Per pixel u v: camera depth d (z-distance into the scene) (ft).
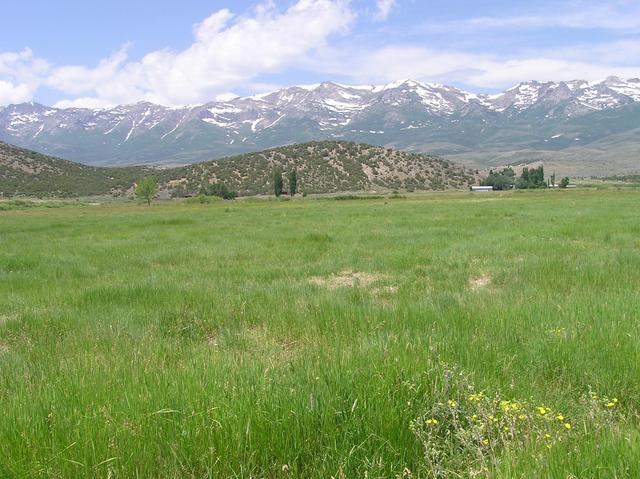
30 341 24.32
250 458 11.07
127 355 20.58
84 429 11.85
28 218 187.93
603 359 17.19
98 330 25.71
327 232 82.89
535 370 17.08
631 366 16.24
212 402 12.82
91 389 14.66
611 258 42.78
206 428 11.69
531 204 175.73
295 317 26.84
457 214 125.08
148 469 10.94
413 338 19.54
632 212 109.19
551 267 39.22
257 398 12.85
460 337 20.11
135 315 28.96
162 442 11.58
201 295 33.65
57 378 16.38
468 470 10.61
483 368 16.48
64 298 34.22
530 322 22.70
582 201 190.60
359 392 13.23
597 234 64.64
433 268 43.34
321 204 260.62
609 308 23.81
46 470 10.64
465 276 39.17
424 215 125.59
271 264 50.03
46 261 55.72
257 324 27.20
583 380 16.08
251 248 63.41
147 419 12.20
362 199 354.13
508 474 9.68
